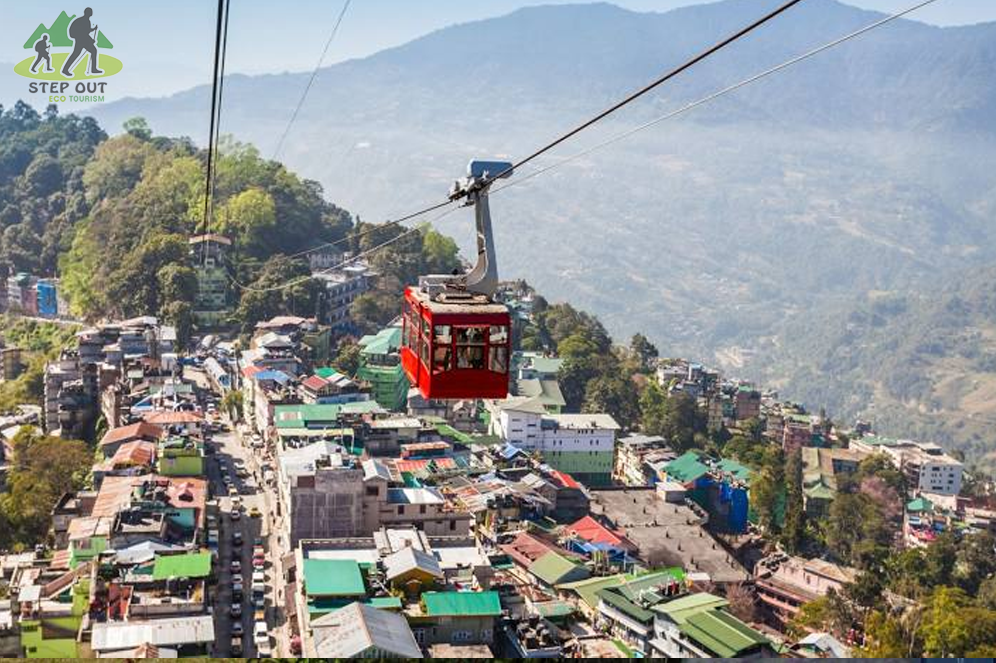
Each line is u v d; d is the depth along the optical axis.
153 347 155.62
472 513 115.12
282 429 125.06
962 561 150.25
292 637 84.88
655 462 160.25
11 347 192.12
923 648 106.31
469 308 31.14
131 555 88.12
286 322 170.25
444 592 83.00
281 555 104.44
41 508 113.38
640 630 91.31
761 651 85.94
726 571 122.88
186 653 73.75
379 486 103.00
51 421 153.12
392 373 161.88
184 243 185.88
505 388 31.28
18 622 79.88
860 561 145.25
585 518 125.31
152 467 112.50
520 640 82.50
